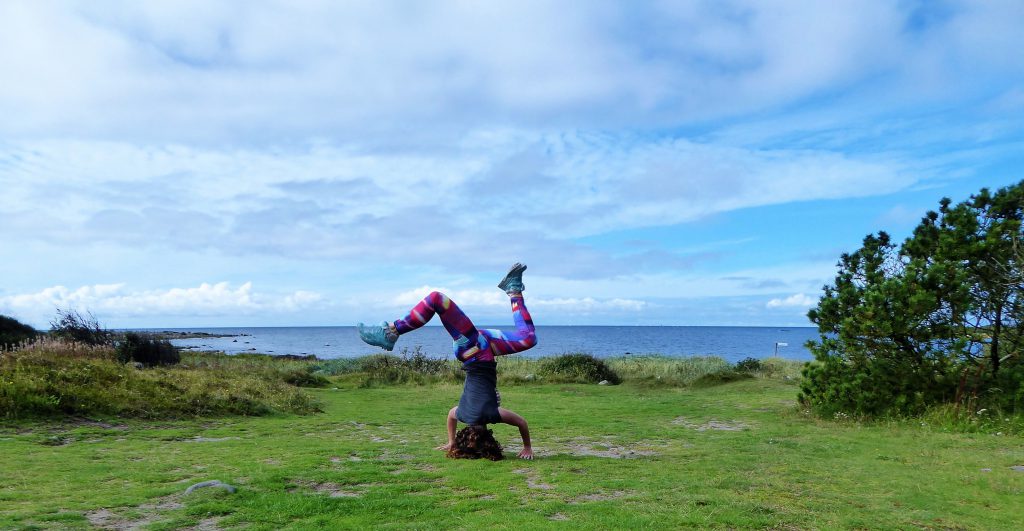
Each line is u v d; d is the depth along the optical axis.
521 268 8.91
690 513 5.15
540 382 23.14
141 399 11.46
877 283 13.12
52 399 10.13
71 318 20.08
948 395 12.03
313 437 10.04
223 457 7.73
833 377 12.95
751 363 27.00
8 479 6.24
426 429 11.30
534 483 6.41
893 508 5.55
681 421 12.62
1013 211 12.16
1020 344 11.91
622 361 31.41
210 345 81.44
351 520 4.89
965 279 11.96
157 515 5.01
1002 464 7.71
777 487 6.30
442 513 5.11
